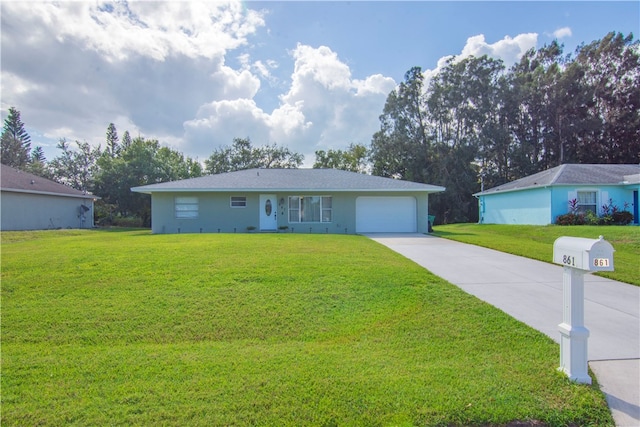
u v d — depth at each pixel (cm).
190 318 491
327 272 706
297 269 725
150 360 369
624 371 352
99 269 715
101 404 286
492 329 456
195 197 1847
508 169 3462
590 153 3441
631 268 833
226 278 657
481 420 272
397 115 3462
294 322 483
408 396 298
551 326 470
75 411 276
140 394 300
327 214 1880
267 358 375
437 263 882
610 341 426
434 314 508
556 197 1989
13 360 369
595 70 3584
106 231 2169
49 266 737
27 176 2308
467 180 3262
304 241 1198
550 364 359
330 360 369
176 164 3588
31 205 2148
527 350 394
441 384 318
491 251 1093
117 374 337
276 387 312
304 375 334
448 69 3419
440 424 268
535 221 2139
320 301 555
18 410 277
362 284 635
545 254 1003
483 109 3366
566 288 341
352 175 2083
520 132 3566
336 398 295
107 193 3111
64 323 470
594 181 1975
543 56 3762
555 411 283
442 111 3412
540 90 3478
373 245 1146
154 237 1352
